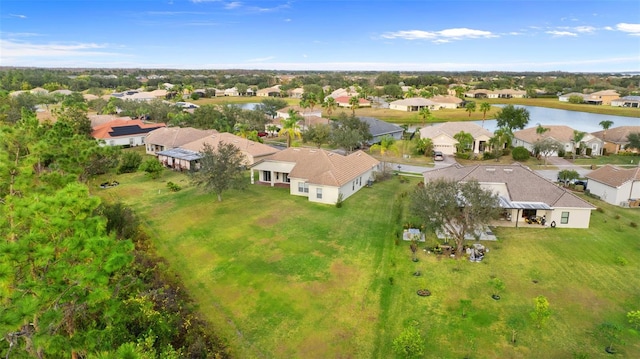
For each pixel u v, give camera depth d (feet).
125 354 42.88
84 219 56.59
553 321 78.69
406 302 84.99
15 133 96.37
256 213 136.87
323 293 88.28
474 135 257.14
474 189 107.76
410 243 113.91
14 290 46.11
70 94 440.04
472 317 79.77
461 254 106.42
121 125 264.11
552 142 227.81
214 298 86.89
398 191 166.09
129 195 157.17
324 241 114.83
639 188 151.64
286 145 267.39
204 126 300.40
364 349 71.05
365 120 297.12
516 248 111.65
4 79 552.41
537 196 130.62
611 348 70.69
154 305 77.82
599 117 457.68
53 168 117.60
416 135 289.94
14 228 52.06
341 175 152.87
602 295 88.28
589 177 167.63
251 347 71.67
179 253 107.65
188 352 67.72
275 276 95.50
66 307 52.06
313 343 72.64
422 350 69.10
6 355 46.65
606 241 116.88
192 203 146.92
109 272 50.42
